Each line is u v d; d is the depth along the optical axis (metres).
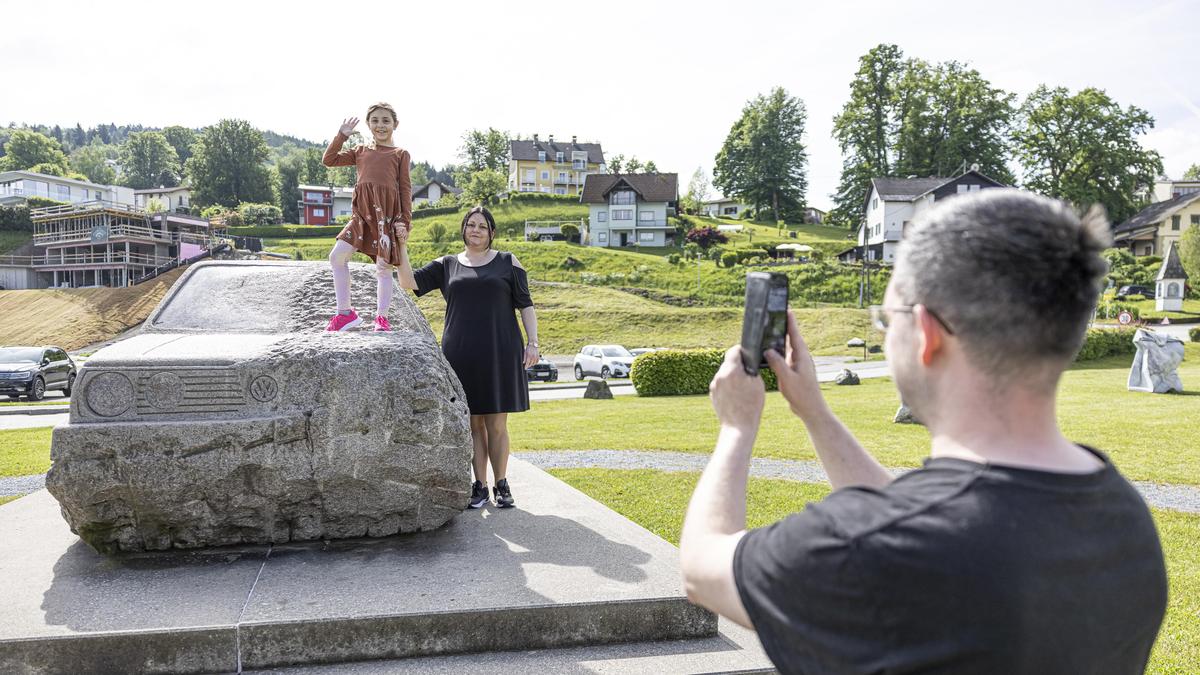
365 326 4.42
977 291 1.07
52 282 59.84
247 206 87.88
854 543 1.04
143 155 135.88
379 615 3.12
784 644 1.11
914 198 57.59
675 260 57.72
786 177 83.88
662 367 19.36
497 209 82.38
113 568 3.67
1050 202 1.14
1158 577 1.14
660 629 3.34
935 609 0.99
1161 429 10.83
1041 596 0.99
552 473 8.12
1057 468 1.09
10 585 3.46
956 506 1.04
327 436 3.80
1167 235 58.22
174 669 2.99
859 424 11.90
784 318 1.43
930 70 67.88
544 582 3.50
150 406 3.70
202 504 3.78
